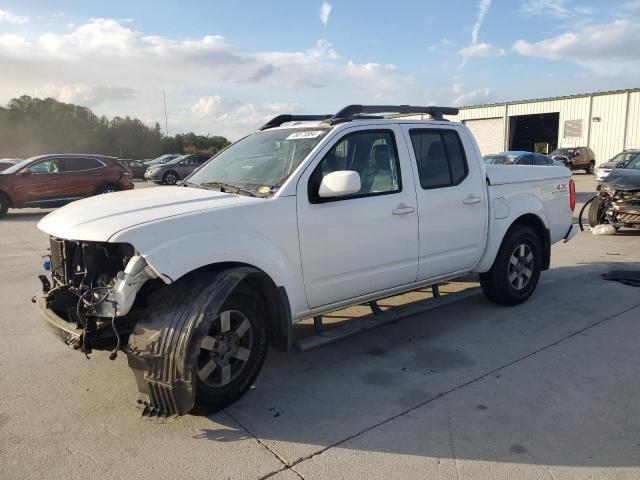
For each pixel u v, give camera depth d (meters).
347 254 4.17
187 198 3.76
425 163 4.82
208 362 3.40
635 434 3.25
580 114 38.12
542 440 3.20
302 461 3.02
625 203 10.03
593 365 4.26
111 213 3.49
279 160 4.20
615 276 7.00
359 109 4.50
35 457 3.06
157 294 3.36
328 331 4.25
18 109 70.31
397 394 3.82
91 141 68.69
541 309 5.71
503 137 42.75
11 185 14.95
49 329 3.59
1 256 9.11
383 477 2.86
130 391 3.89
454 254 5.05
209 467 2.96
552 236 6.16
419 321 5.39
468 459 3.02
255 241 3.60
